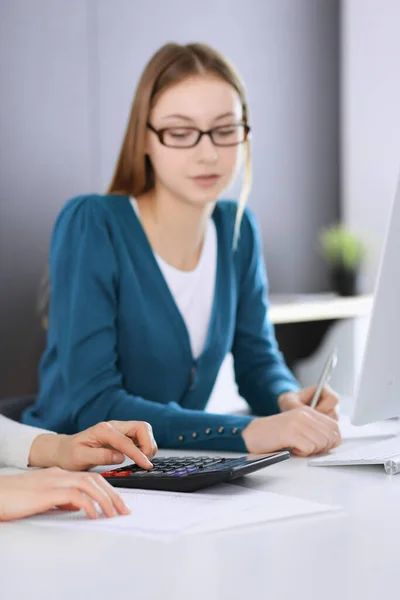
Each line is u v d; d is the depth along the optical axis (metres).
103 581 0.85
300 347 4.29
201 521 1.05
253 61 4.67
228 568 0.88
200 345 2.13
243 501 1.15
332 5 5.02
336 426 1.63
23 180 3.82
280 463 1.47
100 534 1.01
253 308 2.29
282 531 1.02
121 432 1.42
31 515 1.11
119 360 2.03
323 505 1.13
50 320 2.07
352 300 4.30
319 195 4.99
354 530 1.02
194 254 2.13
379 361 1.37
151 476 1.26
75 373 1.88
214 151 1.96
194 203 2.02
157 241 2.08
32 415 2.07
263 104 4.72
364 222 5.01
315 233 4.98
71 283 1.97
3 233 3.77
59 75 3.92
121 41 4.13
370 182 4.97
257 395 2.16
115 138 4.13
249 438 1.61
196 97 1.95
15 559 0.92
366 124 4.98
